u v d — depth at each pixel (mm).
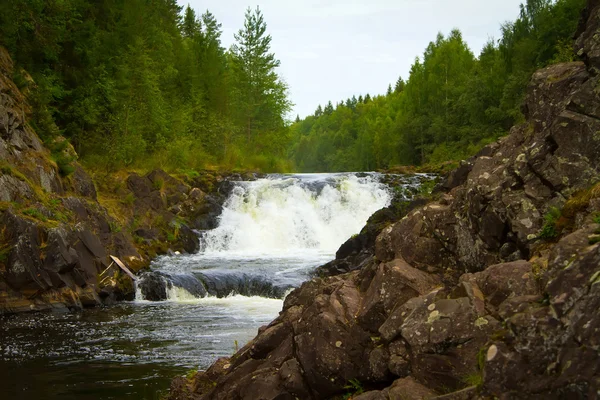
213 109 48344
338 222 30516
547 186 6520
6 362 12344
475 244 6969
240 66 56750
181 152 35000
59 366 12008
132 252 22734
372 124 110812
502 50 52438
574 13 41250
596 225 5125
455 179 9445
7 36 24625
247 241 28656
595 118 6328
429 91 67312
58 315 17266
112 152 30047
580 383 4266
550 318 4594
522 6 49469
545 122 7078
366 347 6445
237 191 31109
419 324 5777
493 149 8875
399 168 37312
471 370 5297
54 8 27328
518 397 4520
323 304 6961
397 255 7449
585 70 6965
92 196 24344
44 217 18953
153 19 43531
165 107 39375
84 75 30672
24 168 20734
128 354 12938
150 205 27672
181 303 19203
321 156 147250
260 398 6742
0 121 20594
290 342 7180
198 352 13062
